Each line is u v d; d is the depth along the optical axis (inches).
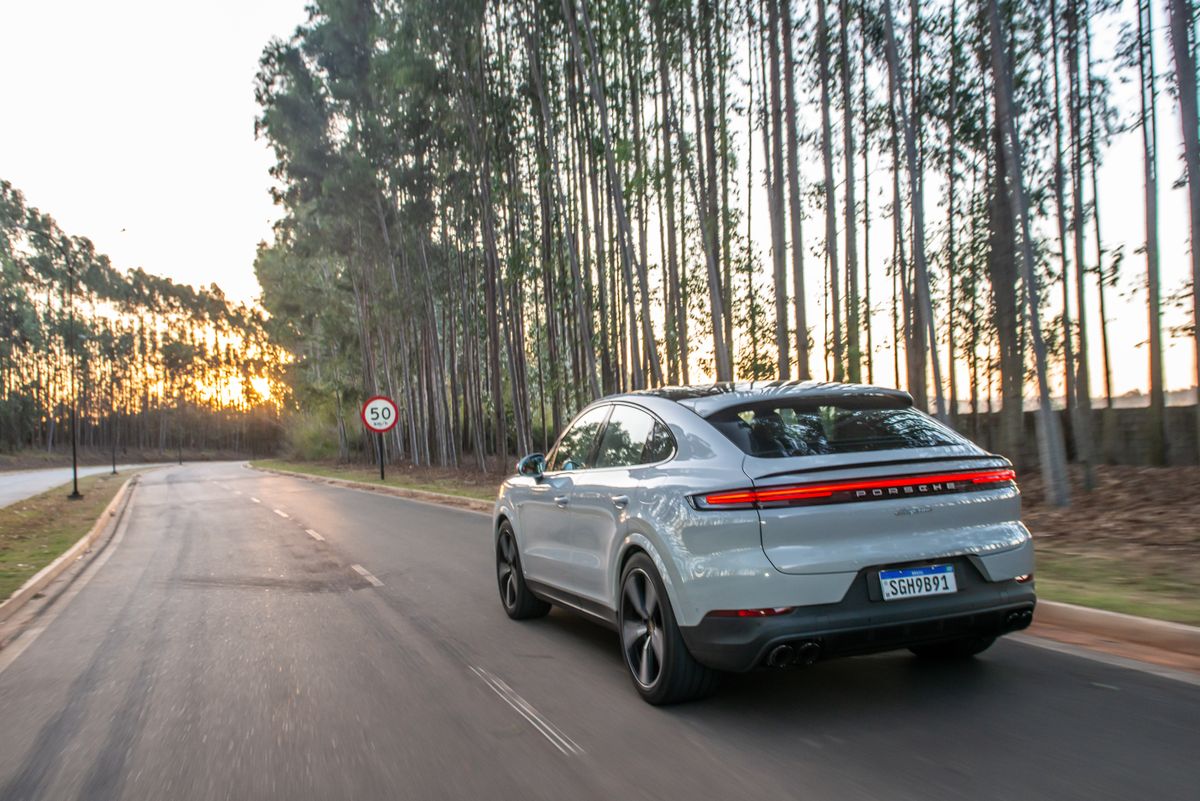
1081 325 673.0
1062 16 658.8
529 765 148.6
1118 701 164.7
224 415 5339.6
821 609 152.3
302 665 226.2
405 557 428.8
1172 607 223.8
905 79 714.2
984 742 146.6
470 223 1152.8
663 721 167.9
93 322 3425.2
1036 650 204.8
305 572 394.6
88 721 186.7
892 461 160.7
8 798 145.8
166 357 3917.3
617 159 676.7
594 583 206.8
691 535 161.5
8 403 3474.4
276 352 2955.2
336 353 1891.0
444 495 813.2
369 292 1610.5
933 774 134.4
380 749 160.2
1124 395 854.5
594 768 145.5
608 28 721.0
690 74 708.7
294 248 1512.1
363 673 215.6
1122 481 534.0
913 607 156.2
